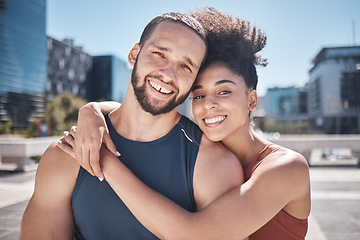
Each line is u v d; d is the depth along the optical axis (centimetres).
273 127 6184
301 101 10869
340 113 8444
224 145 151
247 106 144
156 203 110
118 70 9800
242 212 110
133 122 131
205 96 136
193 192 124
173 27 120
